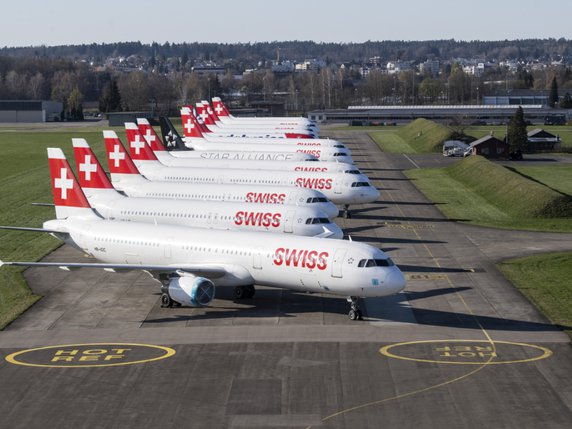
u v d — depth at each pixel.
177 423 50.78
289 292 80.81
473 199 146.25
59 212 89.12
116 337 67.44
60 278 86.75
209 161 138.12
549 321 71.62
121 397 55.06
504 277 87.50
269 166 135.00
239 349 64.25
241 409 52.81
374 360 61.66
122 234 82.81
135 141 130.25
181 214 96.44
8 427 50.50
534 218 127.19
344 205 125.25
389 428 49.88
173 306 75.81
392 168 195.62
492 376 58.47
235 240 76.50
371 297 74.00
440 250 101.81
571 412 52.19
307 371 59.44
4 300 78.88
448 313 74.06
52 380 58.19
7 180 170.75
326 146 172.12
